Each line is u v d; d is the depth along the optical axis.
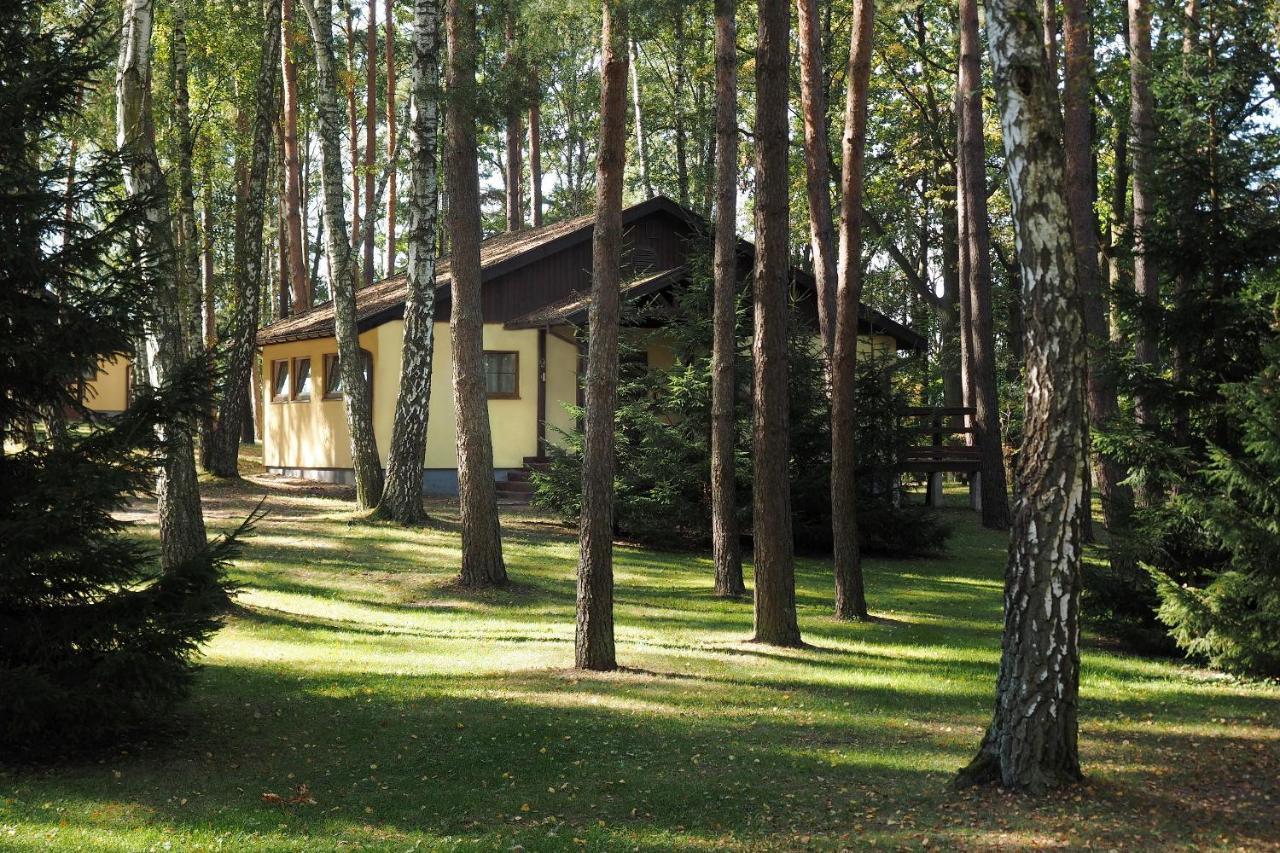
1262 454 10.51
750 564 20.70
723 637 13.65
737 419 21.50
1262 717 9.75
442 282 26.20
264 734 8.39
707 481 21.31
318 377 28.88
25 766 7.39
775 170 12.95
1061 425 6.96
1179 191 12.65
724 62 16.41
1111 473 15.76
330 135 21.22
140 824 6.25
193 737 8.26
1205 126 12.69
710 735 8.63
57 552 7.22
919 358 28.12
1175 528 12.51
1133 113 18.61
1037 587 7.09
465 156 15.71
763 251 13.02
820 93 19.08
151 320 8.00
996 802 6.87
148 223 8.05
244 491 24.77
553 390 27.59
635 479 21.67
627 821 6.61
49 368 7.39
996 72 7.02
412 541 18.98
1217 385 11.81
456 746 8.15
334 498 24.16
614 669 11.17
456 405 16.31
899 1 17.78
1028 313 7.03
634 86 41.84
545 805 6.90
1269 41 12.96
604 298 11.20
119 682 7.42
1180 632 11.61
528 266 27.48
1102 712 9.90
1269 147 12.61
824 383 21.95
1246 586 11.12
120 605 7.58
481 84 13.55
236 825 6.31
